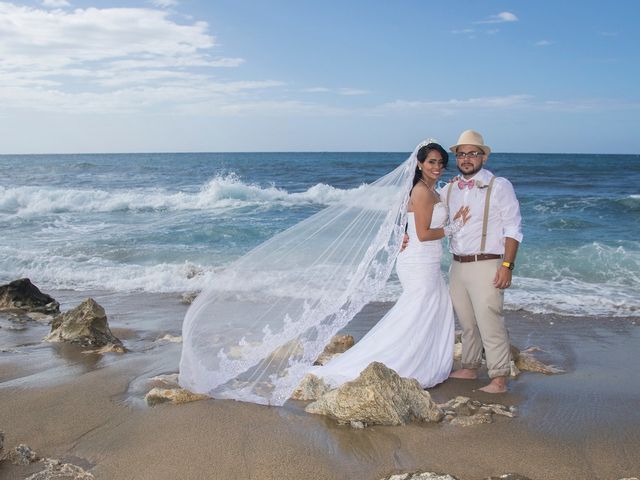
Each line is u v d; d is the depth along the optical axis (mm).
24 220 18562
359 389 4148
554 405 4590
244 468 3500
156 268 11414
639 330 7293
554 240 14227
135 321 7789
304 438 3891
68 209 20969
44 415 4305
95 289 10117
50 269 11453
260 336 4680
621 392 4918
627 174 45281
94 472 3465
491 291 4871
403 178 4977
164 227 16641
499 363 4930
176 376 5109
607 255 12062
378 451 3717
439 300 5070
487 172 4945
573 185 35062
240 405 4457
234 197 24859
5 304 8352
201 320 4730
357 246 4887
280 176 42312
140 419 4207
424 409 4234
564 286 10016
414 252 4980
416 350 4941
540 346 6578
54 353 5996
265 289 4762
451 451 3725
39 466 3537
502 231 4879
